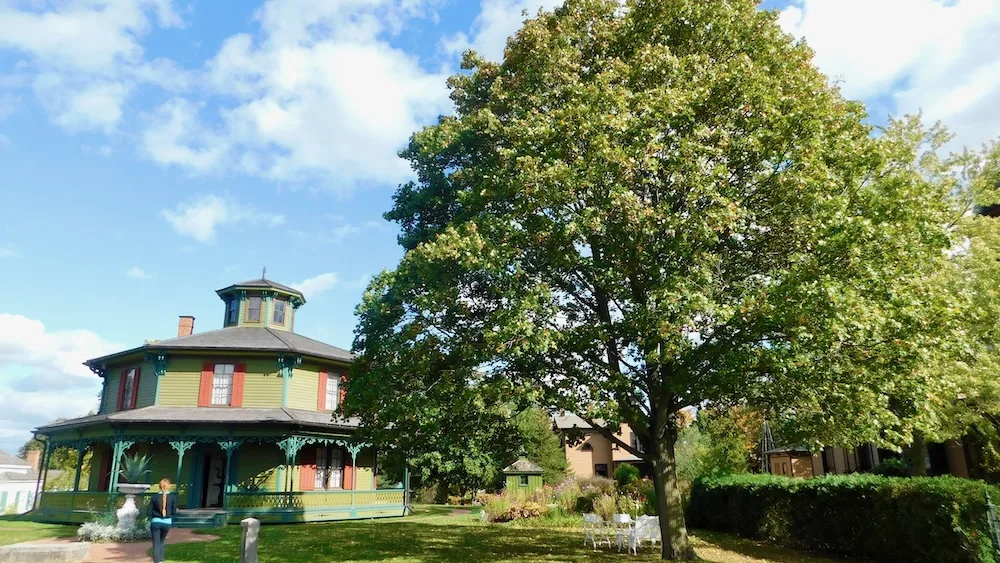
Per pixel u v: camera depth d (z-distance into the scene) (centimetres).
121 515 2042
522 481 4206
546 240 1336
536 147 1416
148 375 2975
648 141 1265
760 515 1936
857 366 1159
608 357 1477
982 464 2034
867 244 1132
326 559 1529
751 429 3562
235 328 3316
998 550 1135
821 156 1248
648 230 1205
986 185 1939
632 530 1653
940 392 1204
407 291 1491
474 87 2005
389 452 1725
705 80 1352
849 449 1301
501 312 1237
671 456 1524
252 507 2655
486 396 1328
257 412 2814
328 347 3450
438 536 2058
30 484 6231
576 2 1678
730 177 1363
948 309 1102
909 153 1558
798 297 1085
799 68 1452
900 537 1375
